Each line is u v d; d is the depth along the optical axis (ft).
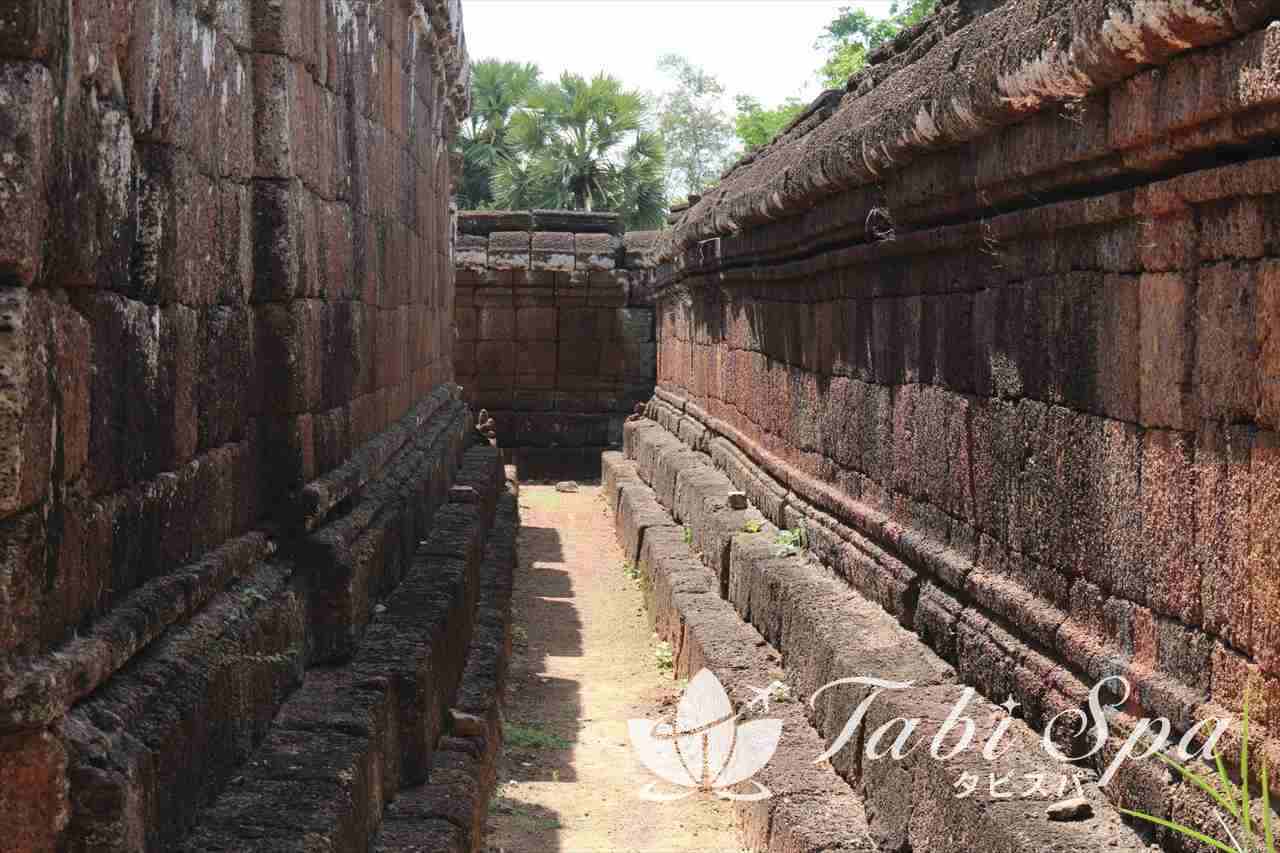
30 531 10.37
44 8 10.28
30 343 10.27
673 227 54.13
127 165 13.01
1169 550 13.80
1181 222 13.48
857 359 25.57
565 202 102.73
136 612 12.76
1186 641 13.48
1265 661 12.09
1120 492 14.85
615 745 27.04
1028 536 17.46
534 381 70.79
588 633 37.29
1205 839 11.59
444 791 19.19
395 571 25.03
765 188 30.01
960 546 20.06
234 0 17.65
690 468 42.34
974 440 19.43
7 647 10.17
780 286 32.58
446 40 40.86
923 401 21.70
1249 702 12.20
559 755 26.32
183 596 14.11
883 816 18.06
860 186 23.88
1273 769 11.68
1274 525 11.94
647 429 56.90
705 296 45.96
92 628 12.01
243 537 17.70
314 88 20.75
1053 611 16.53
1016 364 17.80
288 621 17.88
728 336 41.22
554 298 70.33
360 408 25.67
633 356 70.90
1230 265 12.67
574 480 70.79
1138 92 13.62
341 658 19.70
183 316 15.10
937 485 21.07
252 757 15.60
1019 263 17.66
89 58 11.83
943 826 15.85
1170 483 13.78
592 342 70.79
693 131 162.20
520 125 103.19
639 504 47.09
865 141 21.93
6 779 10.37
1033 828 14.10
